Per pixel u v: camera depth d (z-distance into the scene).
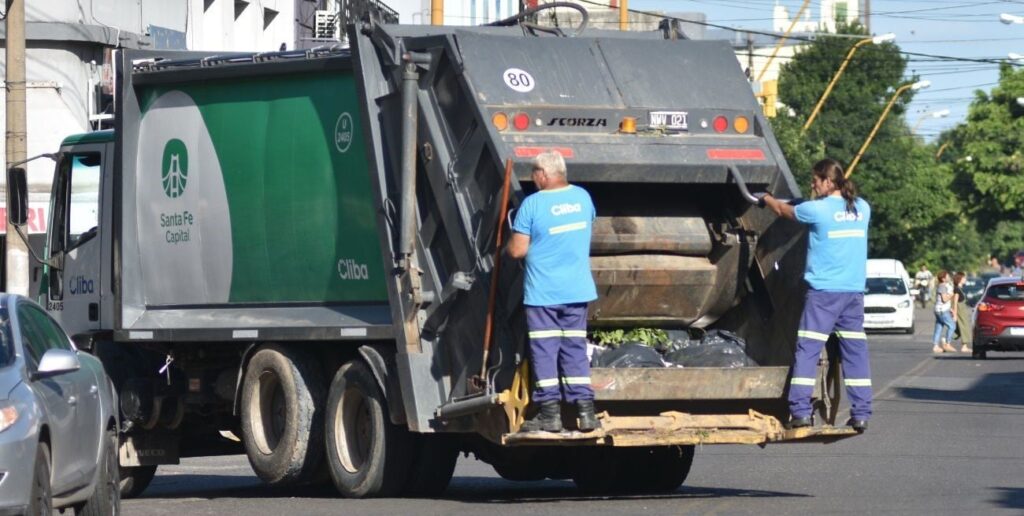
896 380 105.75
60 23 100.81
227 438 57.44
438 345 42.81
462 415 41.59
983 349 135.62
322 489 51.44
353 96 45.28
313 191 46.56
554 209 39.56
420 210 42.94
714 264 45.03
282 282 47.81
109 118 96.00
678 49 44.47
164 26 113.62
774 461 56.00
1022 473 50.56
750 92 44.38
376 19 44.53
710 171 42.75
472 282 41.22
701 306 45.38
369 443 44.75
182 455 56.47
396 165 43.62
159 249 51.38
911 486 46.66
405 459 44.41
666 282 44.41
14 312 36.62
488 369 41.00
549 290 39.53
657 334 45.62
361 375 44.84
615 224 43.91
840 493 44.97
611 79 43.00
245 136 48.56
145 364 54.22
